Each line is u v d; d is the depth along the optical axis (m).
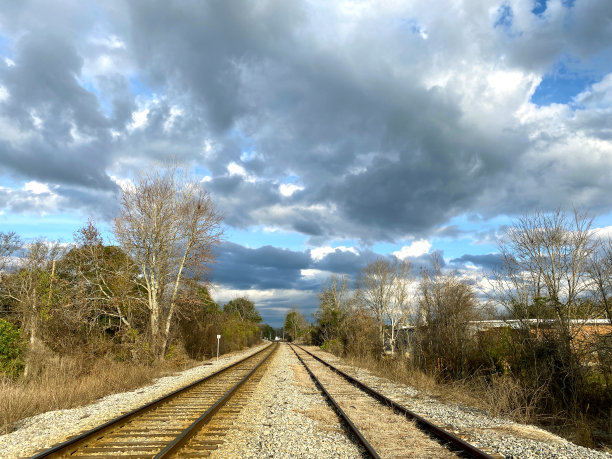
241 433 8.85
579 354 13.80
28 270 27.22
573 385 13.27
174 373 23.89
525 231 15.82
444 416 11.13
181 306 31.09
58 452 7.07
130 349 24.73
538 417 12.09
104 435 8.47
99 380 15.92
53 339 22.78
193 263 30.62
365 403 13.01
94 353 23.19
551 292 14.70
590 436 10.63
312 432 9.12
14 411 10.86
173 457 7.15
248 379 18.89
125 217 28.09
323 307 64.19
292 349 58.88
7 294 28.44
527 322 15.20
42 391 13.09
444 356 20.05
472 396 14.27
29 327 23.19
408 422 10.27
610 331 14.06
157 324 28.02
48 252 30.39
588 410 12.92
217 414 10.70
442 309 20.23
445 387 16.16
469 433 9.28
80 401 13.09
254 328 94.12
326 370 24.69
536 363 14.15
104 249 27.91
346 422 9.87
